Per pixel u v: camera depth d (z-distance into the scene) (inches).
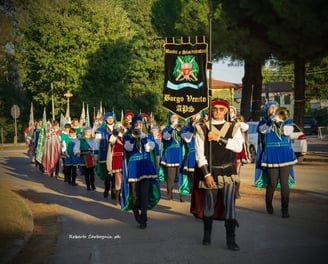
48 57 1528.1
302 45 696.4
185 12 993.5
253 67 1044.5
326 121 1950.1
